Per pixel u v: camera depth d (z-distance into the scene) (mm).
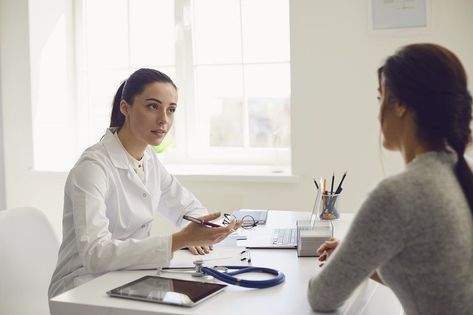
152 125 1893
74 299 1352
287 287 1431
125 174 1922
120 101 1985
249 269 1567
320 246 1719
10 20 3463
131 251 1615
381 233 1033
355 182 3021
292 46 3053
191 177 3217
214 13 3494
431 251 1017
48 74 3555
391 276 1080
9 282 1887
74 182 1769
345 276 1104
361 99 2980
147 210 1990
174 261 1699
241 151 3541
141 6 3621
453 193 1037
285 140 3469
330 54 3004
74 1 3701
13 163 3525
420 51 1068
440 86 1039
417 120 1067
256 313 1242
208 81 3551
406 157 1114
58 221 3484
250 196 3170
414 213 1017
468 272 1028
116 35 3672
